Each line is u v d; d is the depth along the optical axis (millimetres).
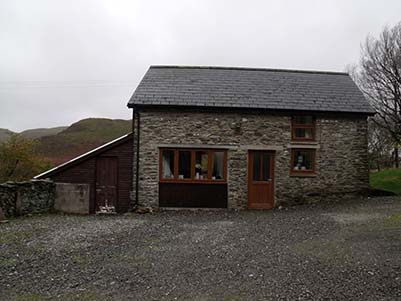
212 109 15320
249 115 15586
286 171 15680
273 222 11367
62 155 45969
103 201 15242
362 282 5742
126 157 15367
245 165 15500
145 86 16250
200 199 15289
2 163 26000
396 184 21359
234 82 17359
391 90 23484
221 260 7066
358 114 16062
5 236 9180
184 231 10070
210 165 15414
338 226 9977
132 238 9133
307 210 13984
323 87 17688
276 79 18109
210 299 5203
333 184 15914
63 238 9055
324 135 15977
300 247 7879
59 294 5418
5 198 12016
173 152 15398
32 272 6441
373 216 11273
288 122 15742
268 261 6938
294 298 5199
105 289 5613
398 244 7672
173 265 6781
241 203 15438
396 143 25672
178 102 15219
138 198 15148
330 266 6512
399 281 5730
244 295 5336
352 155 16109
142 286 5727
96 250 7918
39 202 13398
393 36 26672
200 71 18297
